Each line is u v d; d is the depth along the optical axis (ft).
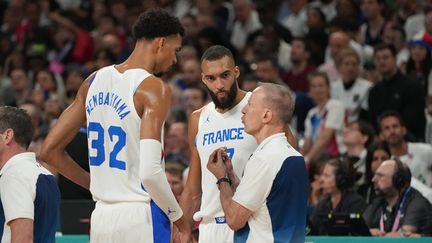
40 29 104.37
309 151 71.87
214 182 42.01
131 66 38.78
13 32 109.29
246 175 37.40
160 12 38.86
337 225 52.47
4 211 36.96
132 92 37.91
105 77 39.01
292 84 84.58
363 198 56.75
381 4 87.45
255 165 37.27
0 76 98.58
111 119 38.34
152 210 38.06
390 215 53.93
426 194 57.31
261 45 88.02
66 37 103.55
